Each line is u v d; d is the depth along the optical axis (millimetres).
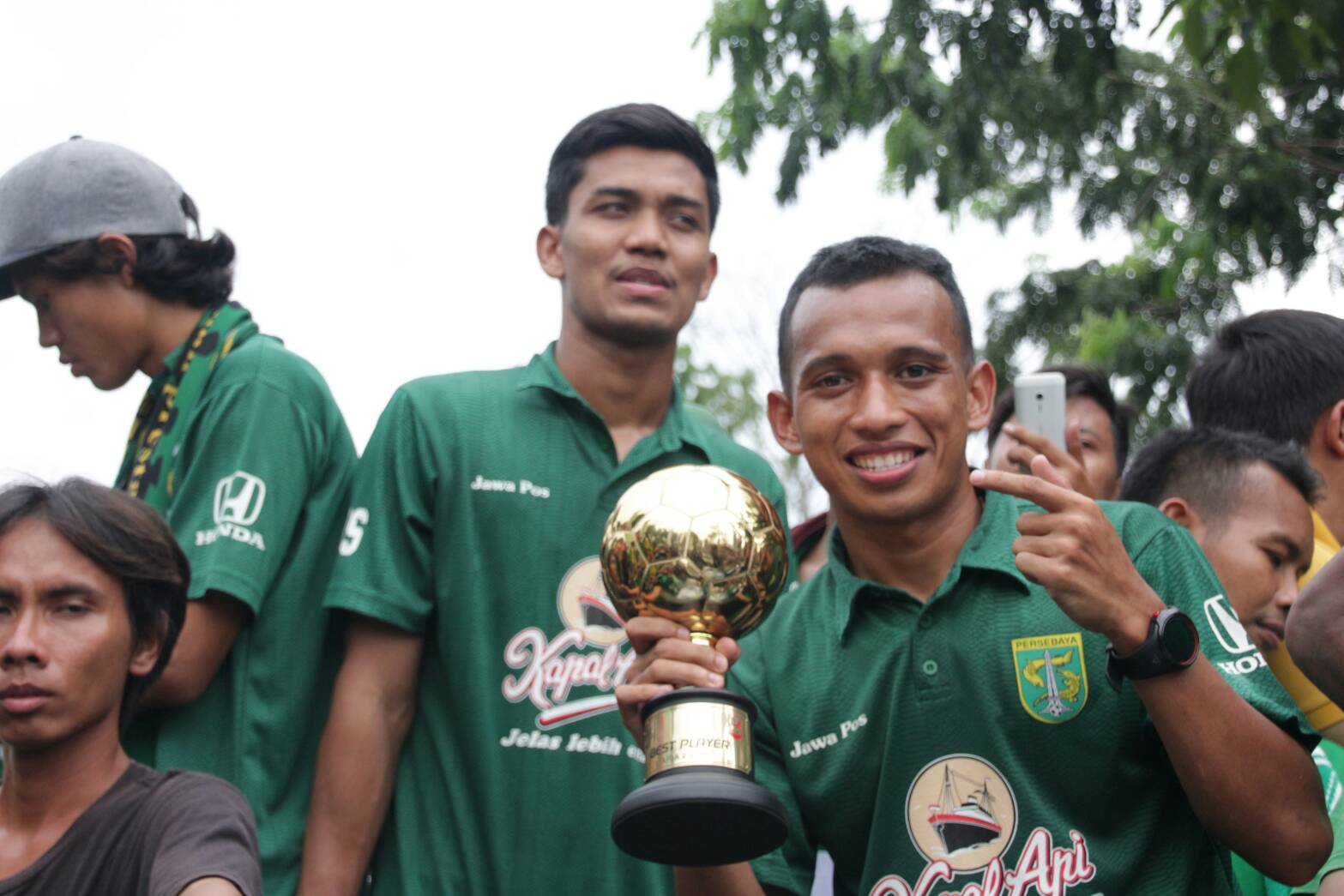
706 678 2758
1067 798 2828
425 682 3703
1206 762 2605
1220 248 10984
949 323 2979
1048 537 2598
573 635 3674
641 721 2803
